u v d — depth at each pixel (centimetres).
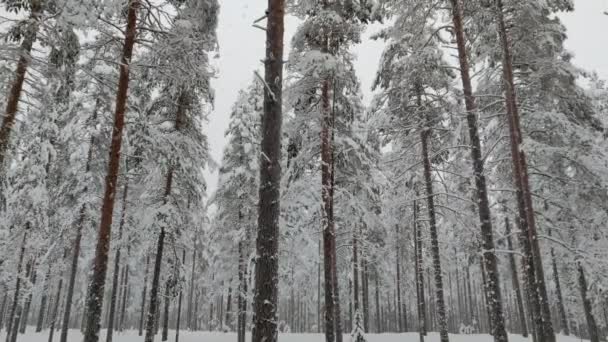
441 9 1355
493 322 1055
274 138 707
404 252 3173
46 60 1113
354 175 1582
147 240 1788
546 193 1645
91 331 920
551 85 1412
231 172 2503
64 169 2288
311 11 1345
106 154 1967
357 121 2245
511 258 2638
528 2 1311
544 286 1173
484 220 1129
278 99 723
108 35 1084
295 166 1386
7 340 2411
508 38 1412
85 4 871
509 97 1311
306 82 1319
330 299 1234
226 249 2769
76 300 3959
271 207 679
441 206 1641
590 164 1366
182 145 1653
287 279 2297
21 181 2222
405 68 1603
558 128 1389
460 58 1252
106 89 1881
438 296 1566
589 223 1552
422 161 1691
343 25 1305
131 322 5500
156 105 1734
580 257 1430
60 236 2088
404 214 2353
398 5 1337
